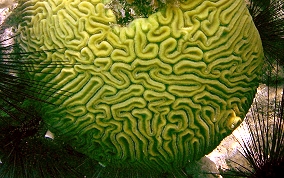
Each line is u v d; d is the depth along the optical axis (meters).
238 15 0.28
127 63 0.27
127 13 0.27
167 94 0.28
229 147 0.40
